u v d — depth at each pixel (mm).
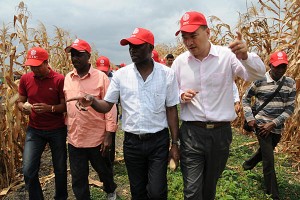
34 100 4047
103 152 3912
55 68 8609
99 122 3873
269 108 4551
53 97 4027
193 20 2953
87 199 3980
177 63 3322
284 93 4500
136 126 3191
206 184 3398
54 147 4137
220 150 3234
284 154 6574
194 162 3260
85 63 3834
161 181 3193
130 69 3248
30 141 4066
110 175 4273
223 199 4270
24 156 4008
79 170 3895
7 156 5465
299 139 6500
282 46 6629
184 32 2967
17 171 5992
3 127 5531
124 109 3279
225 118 3176
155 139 3217
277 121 4406
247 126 4711
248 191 4789
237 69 3123
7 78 5434
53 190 5168
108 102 3340
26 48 6469
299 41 6184
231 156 6559
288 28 6812
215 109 3166
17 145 5809
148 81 3176
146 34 3121
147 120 3170
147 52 3143
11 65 5473
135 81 3197
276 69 4426
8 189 5215
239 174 5480
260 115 4594
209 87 3150
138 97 3182
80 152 3887
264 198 4531
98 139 3883
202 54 3164
